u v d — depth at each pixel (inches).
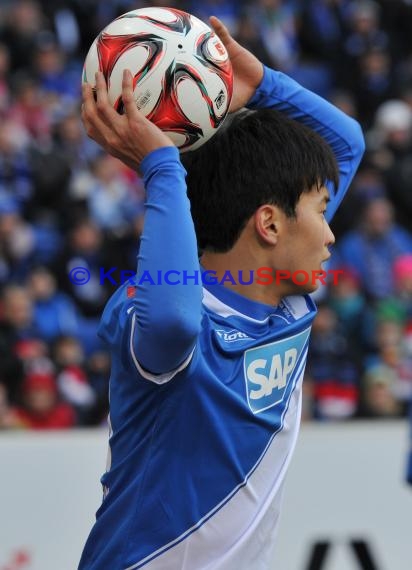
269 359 304.8
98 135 293.9
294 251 304.5
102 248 1160.2
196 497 294.7
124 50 291.7
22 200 1219.2
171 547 295.1
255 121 312.2
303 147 306.0
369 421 1032.8
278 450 311.0
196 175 310.3
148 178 279.1
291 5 1744.6
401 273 1254.9
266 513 311.4
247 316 305.3
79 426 932.0
